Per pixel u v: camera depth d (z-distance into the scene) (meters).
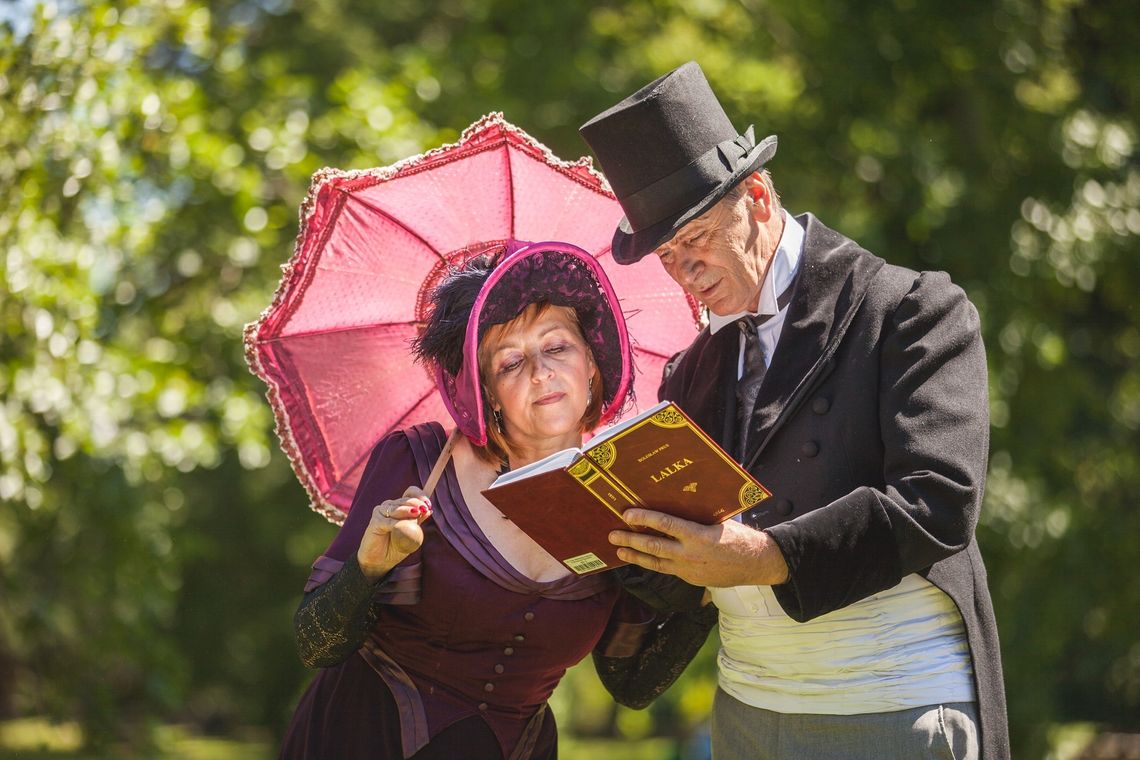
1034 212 25.45
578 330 7.96
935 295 7.60
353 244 8.68
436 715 7.73
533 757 8.12
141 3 18.39
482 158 8.63
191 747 53.94
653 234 7.71
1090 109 25.88
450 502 7.82
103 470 20.78
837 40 26.28
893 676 7.56
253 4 30.30
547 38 27.84
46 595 22.66
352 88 22.84
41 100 16.62
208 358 22.73
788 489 7.60
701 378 8.26
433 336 7.95
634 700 9.05
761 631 7.94
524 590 7.69
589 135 7.84
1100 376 27.67
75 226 18.42
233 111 22.89
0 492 17.47
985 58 25.84
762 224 7.89
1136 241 25.81
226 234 22.66
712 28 28.84
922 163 25.52
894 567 6.96
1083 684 34.16
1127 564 26.41
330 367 8.80
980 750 7.47
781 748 7.85
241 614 42.78
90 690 23.92
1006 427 25.11
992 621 7.76
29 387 17.47
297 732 8.09
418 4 31.92
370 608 7.69
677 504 6.66
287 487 36.03
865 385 7.53
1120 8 26.11
